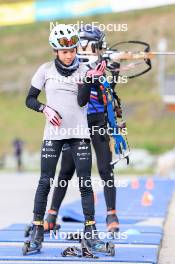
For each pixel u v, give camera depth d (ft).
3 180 152.66
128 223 69.92
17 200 100.99
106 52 53.67
